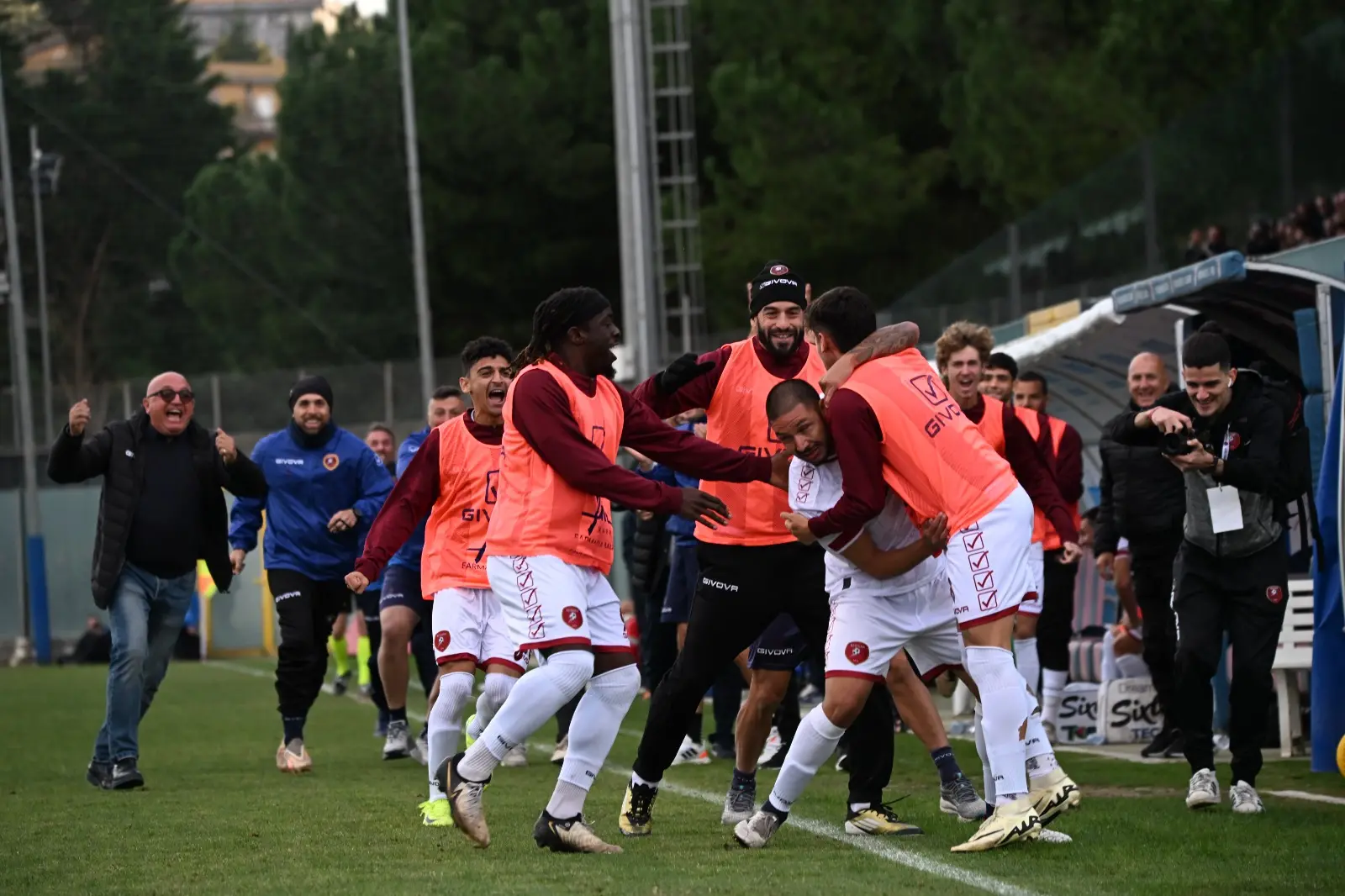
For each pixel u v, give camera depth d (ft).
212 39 257.96
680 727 40.91
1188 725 45.01
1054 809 37.83
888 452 36.86
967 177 196.95
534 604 36.37
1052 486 49.06
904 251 214.28
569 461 35.96
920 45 214.28
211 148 233.14
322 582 62.59
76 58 228.43
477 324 247.09
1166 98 171.63
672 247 217.97
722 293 219.20
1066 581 64.03
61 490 182.60
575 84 244.01
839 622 37.91
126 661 56.24
